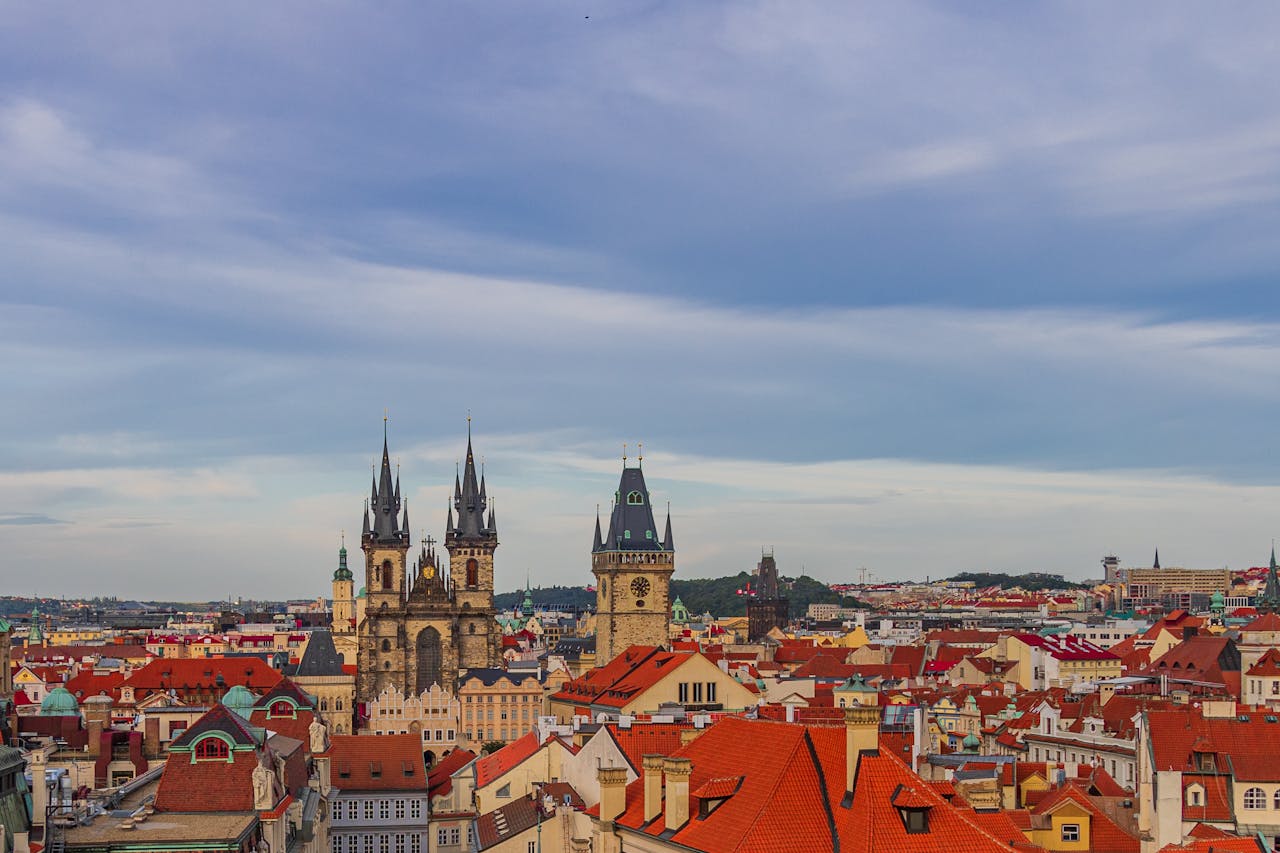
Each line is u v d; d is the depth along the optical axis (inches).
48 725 7815.0
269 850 5275.6
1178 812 6151.6
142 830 4881.9
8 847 4097.0
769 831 4197.8
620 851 5009.8
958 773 5669.3
